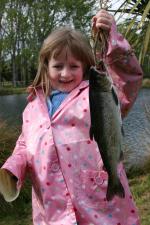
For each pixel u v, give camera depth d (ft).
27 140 5.41
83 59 5.22
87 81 5.32
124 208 4.94
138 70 5.13
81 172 4.98
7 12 86.89
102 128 4.32
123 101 5.13
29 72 91.97
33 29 88.63
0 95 74.43
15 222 11.38
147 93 47.09
